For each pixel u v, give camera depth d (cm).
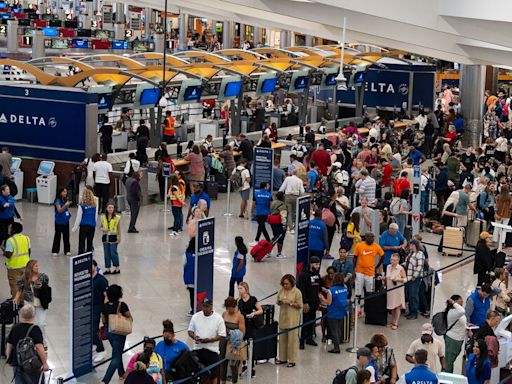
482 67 3762
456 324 1401
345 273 1625
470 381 1260
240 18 4556
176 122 3322
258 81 3278
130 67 3194
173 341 1233
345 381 1158
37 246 2002
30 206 2372
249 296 1393
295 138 3325
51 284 1752
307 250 1703
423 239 2281
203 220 1531
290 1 2814
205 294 1564
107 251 1828
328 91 3984
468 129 3791
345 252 1634
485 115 4009
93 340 1410
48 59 2983
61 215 1922
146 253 2000
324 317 1501
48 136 2453
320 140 3103
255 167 2327
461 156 2856
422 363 1159
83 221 1867
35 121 2459
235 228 2259
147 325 1567
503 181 2331
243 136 2800
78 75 2569
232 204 2520
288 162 2852
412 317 1694
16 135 2480
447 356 1414
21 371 1190
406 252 1783
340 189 2208
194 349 1296
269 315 1442
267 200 2072
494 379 1338
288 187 2228
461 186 2536
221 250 2058
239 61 3272
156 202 2475
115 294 1316
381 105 3884
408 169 2425
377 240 1948
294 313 1439
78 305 1311
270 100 3859
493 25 2252
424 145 3366
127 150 2892
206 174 2597
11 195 2141
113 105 2728
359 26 2755
